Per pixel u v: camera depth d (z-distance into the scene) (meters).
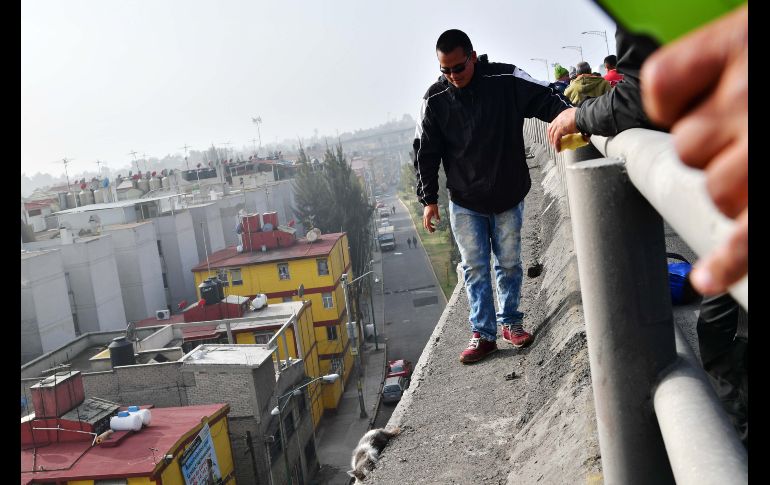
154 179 75.00
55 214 46.19
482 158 3.63
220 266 42.84
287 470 24.17
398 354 46.19
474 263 3.98
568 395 2.86
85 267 38.84
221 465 21.45
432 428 3.62
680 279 2.96
